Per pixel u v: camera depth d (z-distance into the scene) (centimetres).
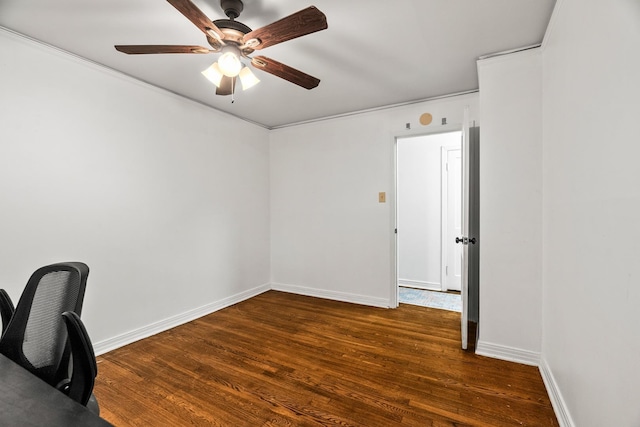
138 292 268
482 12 178
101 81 242
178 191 303
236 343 258
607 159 109
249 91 297
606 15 110
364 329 287
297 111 361
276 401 179
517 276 221
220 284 350
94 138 238
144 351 244
